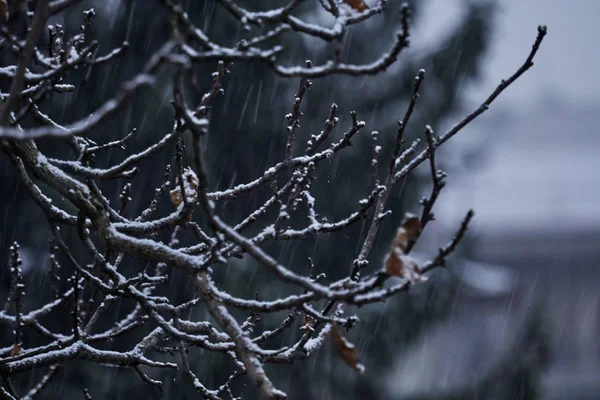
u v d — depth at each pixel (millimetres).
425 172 18438
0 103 4355
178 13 3027
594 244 39656
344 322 3430
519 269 40156
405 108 18219
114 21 14945
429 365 31531
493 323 32062
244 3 14914
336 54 3221
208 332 4680
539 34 4062
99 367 13398
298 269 15836
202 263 3658
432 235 33625
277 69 3158
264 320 13961
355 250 16438
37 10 3234
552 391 34656
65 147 14148
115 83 14625
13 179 13758
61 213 4230
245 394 13969
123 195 4723
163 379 13469
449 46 18812
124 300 13664
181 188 4051
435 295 18172
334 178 16438
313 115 17094
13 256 5055
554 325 18766
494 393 17797
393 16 19453
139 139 14203
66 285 13523
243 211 15469
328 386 16375
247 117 15445
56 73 3803
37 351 4770
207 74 15164
